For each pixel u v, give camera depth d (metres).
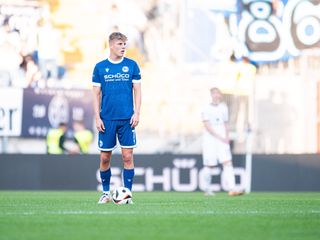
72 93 65.44
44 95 65.25
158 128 65.94
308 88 67.12
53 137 64.94
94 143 65.44
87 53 66.00
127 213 29.56
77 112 65.44
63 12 65.75
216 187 63.94
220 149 54.25
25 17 65.31
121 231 23.61
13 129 64.81
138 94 34.28
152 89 66.12
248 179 64.62
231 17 67.06
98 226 24.95
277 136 66.81
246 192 63.34
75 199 42.75
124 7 66.31
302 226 25.44
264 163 64.75
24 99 65.00
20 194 53.62
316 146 67.06
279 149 66.81
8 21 65.06
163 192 61.59
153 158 63.81
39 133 65.00
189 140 66.12
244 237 22.28
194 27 66.56
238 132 66.38
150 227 24.73
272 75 67.12
